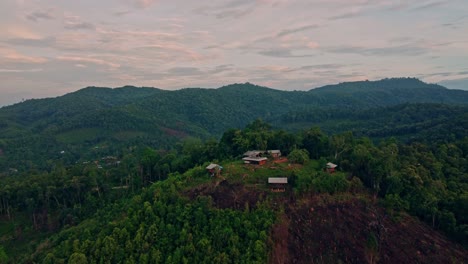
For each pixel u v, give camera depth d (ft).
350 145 370.53
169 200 274.77
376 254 233.14
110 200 352.49
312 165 333.83
